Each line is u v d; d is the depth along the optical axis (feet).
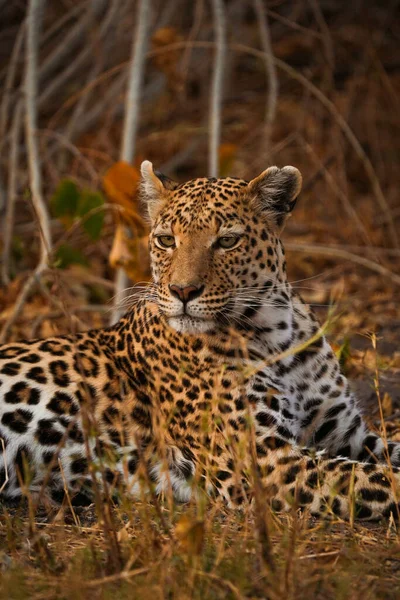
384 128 75.46
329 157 67.51
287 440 28.04
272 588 21.06
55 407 29.94
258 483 22.79
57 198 44.62
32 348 31.32
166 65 58.49
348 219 64.85
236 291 29.48
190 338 29.43
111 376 30.89
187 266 28.84
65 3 73.26
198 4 60.85
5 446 29.43
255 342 29.66
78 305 49.85
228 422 28.53
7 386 30.01
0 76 68.90
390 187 71.41
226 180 30.89
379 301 53.67
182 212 29.89
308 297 54.34
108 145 62.59
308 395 30.50
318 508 26.61
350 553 23.39
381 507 26.16
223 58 52.26
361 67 74.69
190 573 21.13
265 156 56.54
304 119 72.54
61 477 29.40
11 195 52.70
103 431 29.96
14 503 29.32
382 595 21.83
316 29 82.23
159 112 73.20
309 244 60.70
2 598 21.17
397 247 58.54
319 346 30.89
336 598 21.43
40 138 61.00
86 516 27.73
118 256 42.16
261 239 30.01
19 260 54.08
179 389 29.68
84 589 21.22
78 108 60.85
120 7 69.05
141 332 30.96
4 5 72.69
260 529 22.03
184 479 29.30
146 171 31.91
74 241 53.62
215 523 25.32
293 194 31.01
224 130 74.90
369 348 45.68
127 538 23.86
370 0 86.12
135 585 21.35
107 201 52.13
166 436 30.07
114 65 71.61
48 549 23.89
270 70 55.67
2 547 24.81
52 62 64.69
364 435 31.68
